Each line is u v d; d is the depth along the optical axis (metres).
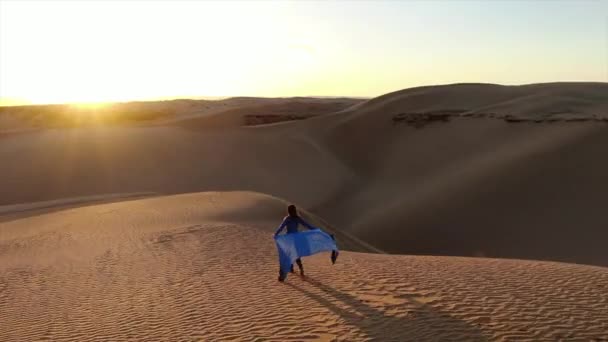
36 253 18.02
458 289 9.48
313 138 69.94
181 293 11.09
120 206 28.58
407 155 56.97
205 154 58.91
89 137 65.31
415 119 66.06
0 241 21.67
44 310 11.12
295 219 11.28
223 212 22.89
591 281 9.69
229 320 8.96
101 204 32.88
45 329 9.78
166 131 69.31
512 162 40.03
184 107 171.12
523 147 44.22
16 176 52.38
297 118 109.31
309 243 10.97
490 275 10.42
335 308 8.96
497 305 8.49
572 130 44.88
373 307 8.82
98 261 15.39
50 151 59.22
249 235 17.45
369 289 9.91
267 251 14.91
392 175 53.34
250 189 51.25
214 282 11.73
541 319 7.81
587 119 48.28
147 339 8.52
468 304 8.61
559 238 29.09
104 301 11.24
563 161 38.00
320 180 54.25
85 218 25.11
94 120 133.50
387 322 8.06
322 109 133.25
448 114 64.75
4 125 126.94
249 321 8.78
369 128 69.06
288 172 55.91
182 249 15.84
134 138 64.19
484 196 36.00
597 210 30.97
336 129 71.44
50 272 14.73
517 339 7.15
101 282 12.96
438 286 9.74
